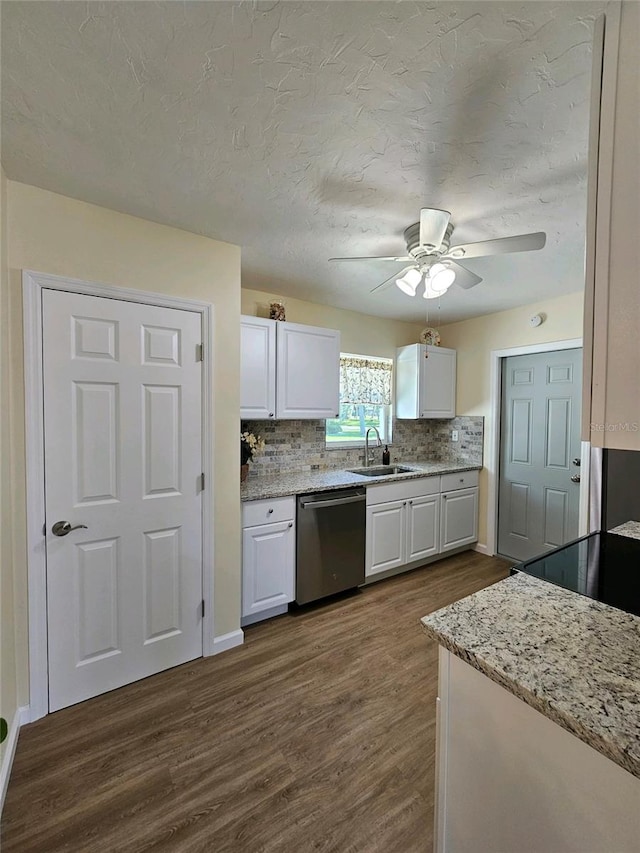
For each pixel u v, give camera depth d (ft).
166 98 3.73
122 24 3.01
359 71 3.44
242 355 8.51
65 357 5.61
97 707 5.78
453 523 11.71
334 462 11.59
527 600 3.46
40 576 5.49
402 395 12.72
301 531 8.60
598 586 3.74
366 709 5.77
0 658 4.55
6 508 5.00
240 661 6.91
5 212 5.06
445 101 3.78
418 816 4.22
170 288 6.44
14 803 4.35
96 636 5.98
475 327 12.52
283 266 8.20
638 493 7.73
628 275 2.04
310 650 7.24
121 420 6.09
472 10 2.91
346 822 4.16
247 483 9.18
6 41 3.12
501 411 12.03
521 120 4.02
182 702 5.90
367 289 9.74
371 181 5.13
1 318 4.87
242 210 5.90
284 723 5.50
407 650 7.24
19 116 3.95
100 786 4.56
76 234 5.62
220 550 7.15
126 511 6.18
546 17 2.95
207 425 6.88
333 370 10.03
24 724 5.40
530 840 2.49
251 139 4.33
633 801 2.03
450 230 6.28
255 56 3.29
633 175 2.00
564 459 10.52
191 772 4.74
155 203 5.71
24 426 5.28
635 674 2.46
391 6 2.88
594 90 2.13
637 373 2.04
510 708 2.59
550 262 7.82
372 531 9.89
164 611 6.59
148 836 4.03
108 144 4.41
